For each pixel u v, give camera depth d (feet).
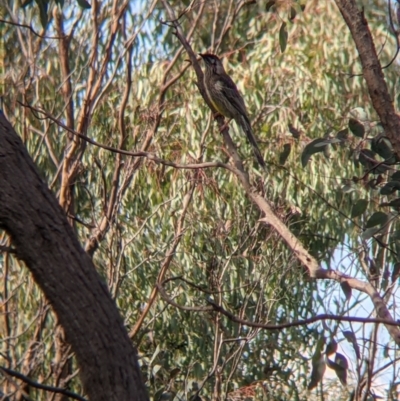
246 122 39.99
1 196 17.25
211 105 31.07
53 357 38.37
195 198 42.47
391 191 24.84
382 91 21.07
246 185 24.45
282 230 23.35
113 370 16.78
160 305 41.88
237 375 42.39
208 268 40.78
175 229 41.88
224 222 40.81
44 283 17.10
